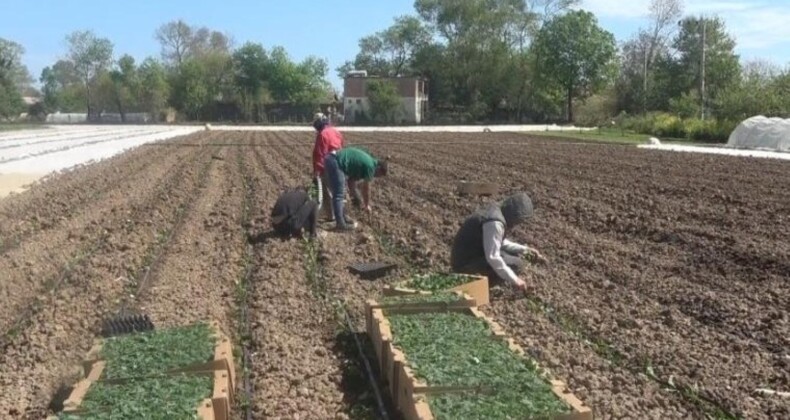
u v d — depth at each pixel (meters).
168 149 36.25
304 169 25.56
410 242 12.49
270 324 8.30
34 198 17.92
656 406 6.14
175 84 108.06
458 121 96.31
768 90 46.06
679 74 76.12
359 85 100.75
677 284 9.79
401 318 7.29
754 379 6.64
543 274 10.28
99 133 57.09
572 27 93.06
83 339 8.05
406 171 25.05
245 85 106.75
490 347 6.38
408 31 118.69
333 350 7.61
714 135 45.69
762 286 9.61
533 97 99.25
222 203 17.23
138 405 5.20
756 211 15.48
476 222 9.16
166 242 12.76
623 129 60.75
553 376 6.11
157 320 8.45
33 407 6.38
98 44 116.50
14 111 89.19
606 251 11.86
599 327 8.04
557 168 25.88
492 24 101.06
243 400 6.35
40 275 10.62
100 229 13.91
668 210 15.67
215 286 10.05
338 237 12.95
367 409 6.23
